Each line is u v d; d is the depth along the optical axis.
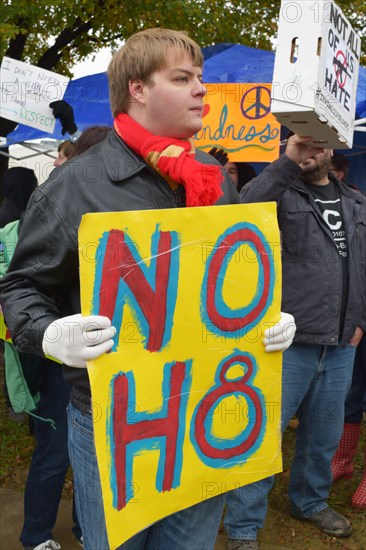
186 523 1.68
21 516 3.05
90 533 1.63
